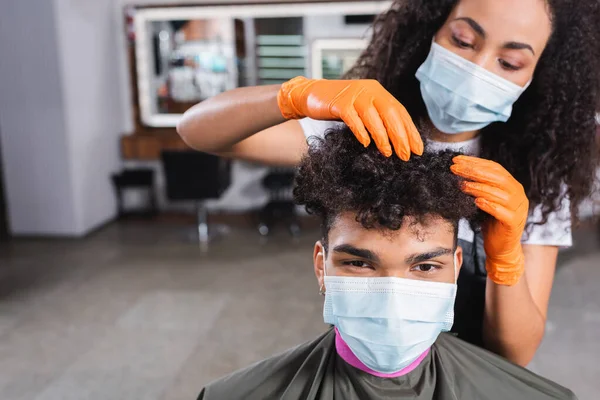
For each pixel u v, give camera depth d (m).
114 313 3.26
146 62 5.51
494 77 0.95
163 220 5.50
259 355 2.73
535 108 1.05
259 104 0.83
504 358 0.92
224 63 5.44
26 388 2.46
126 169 5.61
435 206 0.71
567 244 1.05
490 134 1.10
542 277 1.04
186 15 5.35
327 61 5.30
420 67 1.06
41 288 3.69
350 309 0.76
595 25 1.00
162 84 5.55
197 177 4.62
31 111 4.76
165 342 2.88
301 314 3.21
